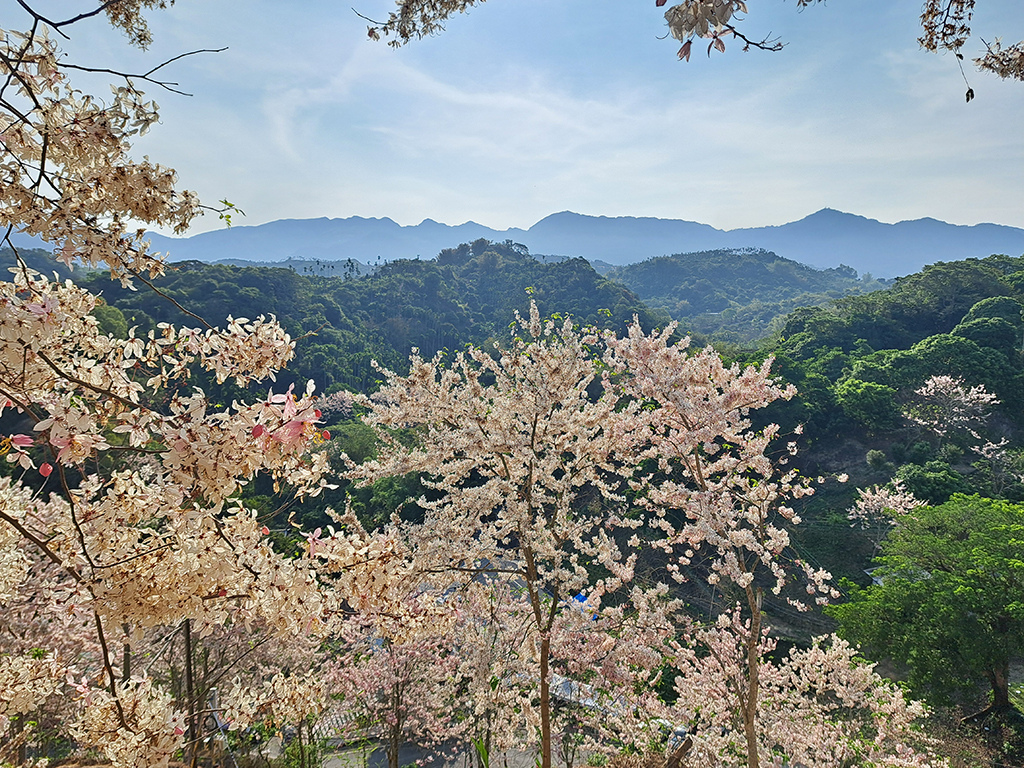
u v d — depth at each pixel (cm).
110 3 213
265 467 237
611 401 770
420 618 326
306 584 268
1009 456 2433
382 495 2355
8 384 216
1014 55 330
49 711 595
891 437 2912
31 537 226
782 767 796
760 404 745
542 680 675
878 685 943
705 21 157
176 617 247
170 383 302
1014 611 1162
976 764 1066
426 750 1266
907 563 1439
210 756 729
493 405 757
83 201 237
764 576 1945
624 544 1878
